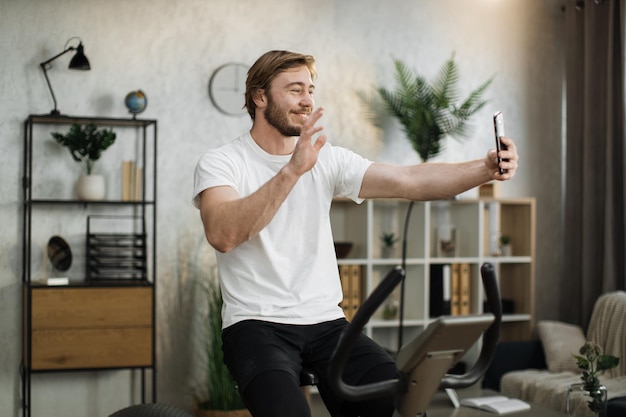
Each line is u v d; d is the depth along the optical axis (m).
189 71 5.04
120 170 4.91
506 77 5.74
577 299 5.53
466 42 5.63
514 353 4.96
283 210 2.12
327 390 2.10
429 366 1.66
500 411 3.88
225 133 5.10
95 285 4.52
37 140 4.78
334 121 5.31
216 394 4.73
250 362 1.93
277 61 2.15
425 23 5.54
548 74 5.83
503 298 5.64
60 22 4.82
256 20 5.17
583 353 3.77
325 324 2.10
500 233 5.66
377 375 1.99
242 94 5.11
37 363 4.43
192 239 5.05
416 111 5.05
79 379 4.88
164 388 5.00
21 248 4.77
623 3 5.16
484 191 5.56
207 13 5.07
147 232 4.98
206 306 5.07
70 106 4.83
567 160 5.59
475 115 5.64
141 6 4.96
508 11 5.75
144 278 4.75
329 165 2.22
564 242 5.61
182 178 5.04
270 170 2.19
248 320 2.05
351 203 5.32
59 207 4.82
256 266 2.09
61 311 4.46
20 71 4.76
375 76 5.41
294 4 5.25
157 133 4.98
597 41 5.37
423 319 5.22
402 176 2.22
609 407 3.97
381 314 5.34
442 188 2.18
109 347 4.54
